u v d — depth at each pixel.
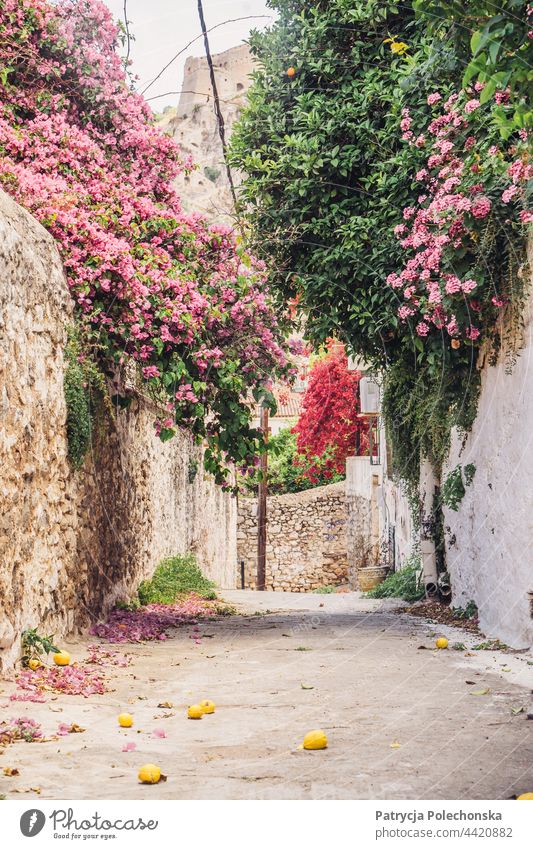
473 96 7.52
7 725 4.70
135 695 5.85
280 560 30.62
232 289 9.90
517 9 4.47
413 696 5.65
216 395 9.97
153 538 13.63
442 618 10.76
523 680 6.19
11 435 6.45
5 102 9.45
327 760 4.01
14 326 6.58
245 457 10.35
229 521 25.86
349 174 10.16
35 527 7.04
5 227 6.44
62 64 9.84
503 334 8.40
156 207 10.04
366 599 16.64
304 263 10.74
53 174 8.89
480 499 9.58
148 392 11.62
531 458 7.58
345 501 29.75
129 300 8.63
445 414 10.55
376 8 9.40
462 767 3.85
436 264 8.38
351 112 9.76
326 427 27.41
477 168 7.68
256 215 10.88
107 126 10.15
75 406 8.14
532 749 4.18
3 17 9.36
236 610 13.70
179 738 4.55
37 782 3.65
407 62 9.35
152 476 13.50
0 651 6.06
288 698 5.68
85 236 8.41
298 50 10.23
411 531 15.15
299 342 10.62
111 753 4.19
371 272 9.78
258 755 4.13
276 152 10.60
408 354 11.09
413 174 9.23
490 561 9.17
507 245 7.99
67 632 8.11
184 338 9.06
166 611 12.10
